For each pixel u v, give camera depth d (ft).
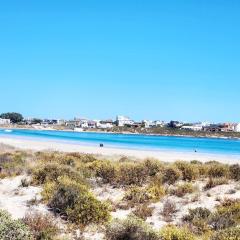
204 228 46.75
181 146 310.65
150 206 59.26
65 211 52.19
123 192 69.15
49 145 233.35
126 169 77.77
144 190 66.18
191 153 214.28
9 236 33.37
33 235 39.70
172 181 77.00
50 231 43.39
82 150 195.42
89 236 43.75
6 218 35.50
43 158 113.80
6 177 81.15
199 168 86.53
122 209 58.18
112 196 67.21
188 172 80.69
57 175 73.51
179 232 40.11
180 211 56.39
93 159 114.52
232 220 48.01
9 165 93.40
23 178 77.56
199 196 64.08
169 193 66.80
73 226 46.93
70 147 220.84
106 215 50.29
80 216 49.11
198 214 52.16
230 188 68.95
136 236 39.11
